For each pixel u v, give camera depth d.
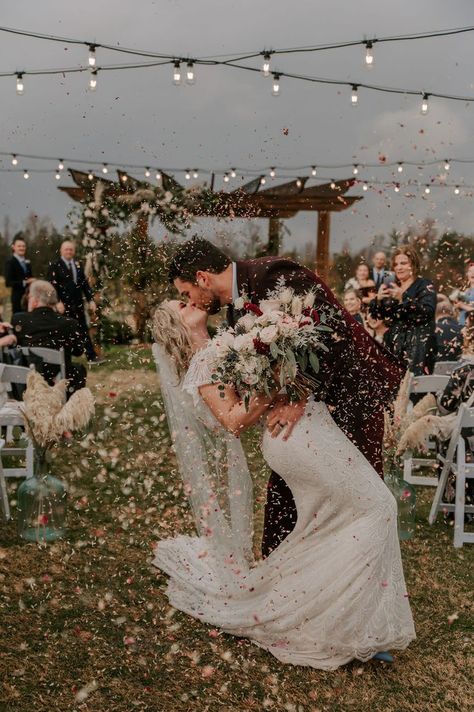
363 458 2.58
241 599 2.82
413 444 3.39
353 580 2.46
